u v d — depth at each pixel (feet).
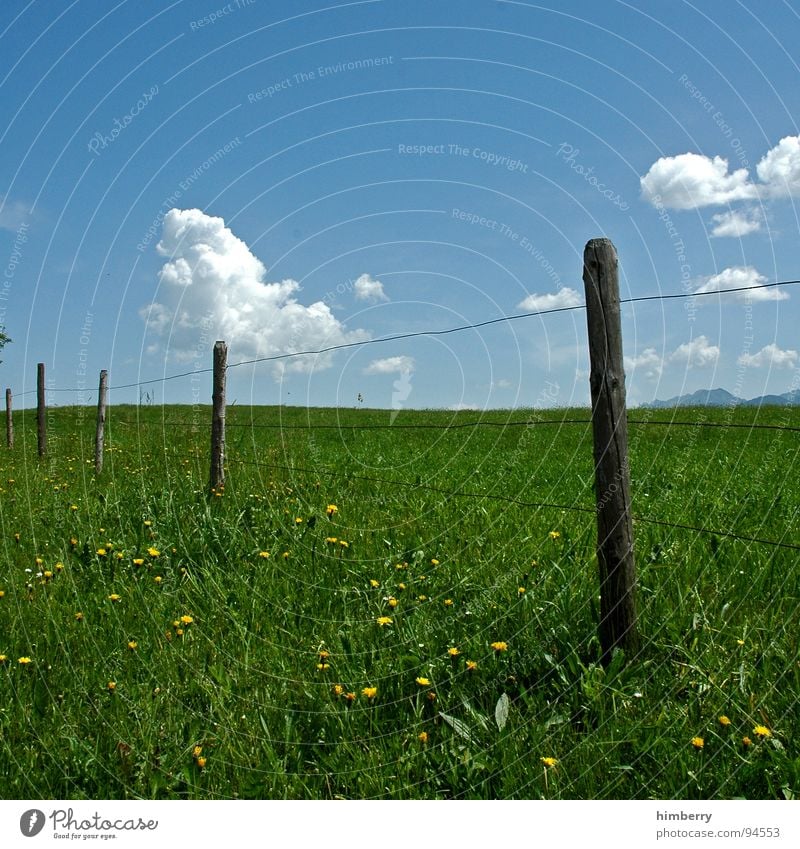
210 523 18.85
